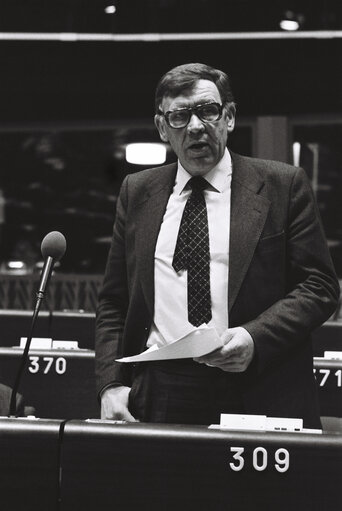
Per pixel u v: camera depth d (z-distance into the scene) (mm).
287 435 2998
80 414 5984
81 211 13047
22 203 13109
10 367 6031
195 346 3326
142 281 3834
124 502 3057
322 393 5676
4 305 11523
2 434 3119
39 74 12703
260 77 12398
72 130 12898
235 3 12320
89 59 12648
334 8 12125
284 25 12258
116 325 4051
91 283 11234
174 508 3029
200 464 3023
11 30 12578
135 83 12648
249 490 2994
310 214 3799
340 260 12273
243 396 3609
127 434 3068
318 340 6629
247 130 12602
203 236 3766
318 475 2957
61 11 12477
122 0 12414
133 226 3955
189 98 3740
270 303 3721
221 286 3711
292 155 12484
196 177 3844
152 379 3719
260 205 3766
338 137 12375
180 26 12453
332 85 12281
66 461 3094
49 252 3879
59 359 6012
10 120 12914
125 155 12945
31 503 3104
